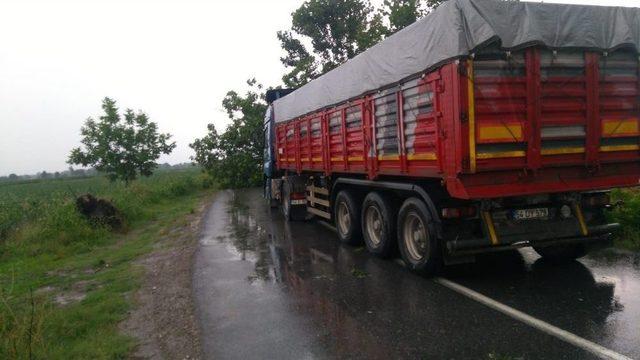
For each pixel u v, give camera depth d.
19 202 14.99
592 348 4.04
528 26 5.37
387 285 6.28
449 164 5.49
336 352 4.31
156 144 25.33
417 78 6.13
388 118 7.02
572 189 5.82
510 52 5.35
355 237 8.86
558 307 5.05
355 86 8.01
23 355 4.40
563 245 6.54
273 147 14.94
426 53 5.83
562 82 5.62
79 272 8.58
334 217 9.84
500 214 5.86
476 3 5.25
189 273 7.69
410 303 5.49
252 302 5.93
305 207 12.56
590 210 6.29
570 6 5.61
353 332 4.75
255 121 25.78
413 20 20.39
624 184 6.04
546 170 5.70
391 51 6.76
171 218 15.52
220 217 14.77
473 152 5.25
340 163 8.98
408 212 6.73
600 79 5.80
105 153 23.80
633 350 3.96
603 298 5.24
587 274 6.19
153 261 9.03
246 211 15.98
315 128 10.30
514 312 4.98
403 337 4.54
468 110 5.24
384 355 4.18
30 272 8.65
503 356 4.00
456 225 5.97
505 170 5.49
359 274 6.89
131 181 25.20
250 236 10.90
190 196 24.47
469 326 4.69
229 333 4.95
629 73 5.97
